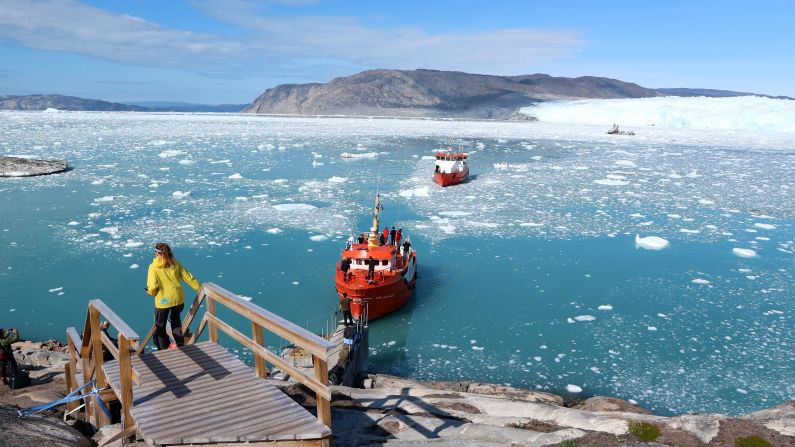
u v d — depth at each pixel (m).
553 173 54.66
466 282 23.06
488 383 14.89
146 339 7.24
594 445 6.70
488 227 32.03
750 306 20.53
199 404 5.78
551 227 32.28
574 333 18.28
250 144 78.62
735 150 79.00
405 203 39.06
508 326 18.83
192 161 58.09
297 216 33.91
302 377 5.45
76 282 21.89
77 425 8.05
